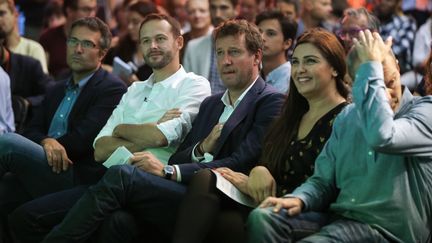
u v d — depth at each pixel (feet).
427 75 17.93
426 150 16.01
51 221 20.03
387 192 16.15
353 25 22.75
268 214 15.92
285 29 23.58
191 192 16.80
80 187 20.56
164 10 32.96
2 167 21.01
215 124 19.81
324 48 17.53
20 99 25.61
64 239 17.89
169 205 17.90
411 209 16.15
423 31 29.30
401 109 16.62
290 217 16.16
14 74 26.86
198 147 19.36
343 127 16.79
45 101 23.54
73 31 22.84
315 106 17.88
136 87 21.83
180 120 20.48
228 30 19.31
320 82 17.58
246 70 19.33
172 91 21.12
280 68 23.52
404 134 15.69
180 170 18.44
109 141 20.76
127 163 18.81
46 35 31.01
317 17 29.48
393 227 16.15
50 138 21.99
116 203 17.80
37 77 27.12
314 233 16.26
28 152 21.07
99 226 17.95
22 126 25.39
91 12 30.07
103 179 17.88
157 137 20.24
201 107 20.40
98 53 22.88
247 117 19.11
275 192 17.53
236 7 29.19
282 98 19.10
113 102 22.52
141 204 17.90
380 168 16.19
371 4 32.60
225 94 19.93
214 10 28.89
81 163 22.24
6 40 28.78
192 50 27.50
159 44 21.15
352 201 16.46
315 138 17.60
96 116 22.30
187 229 16.43
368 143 15.75
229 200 17.53
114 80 22.86
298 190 16.66
